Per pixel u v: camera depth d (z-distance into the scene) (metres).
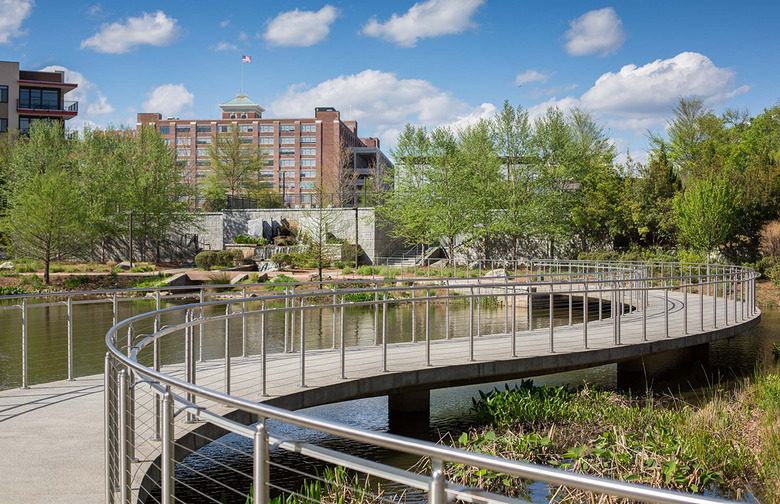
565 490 5.58
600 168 39.16
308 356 9.20
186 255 45.69
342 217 42.06
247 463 6.98
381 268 35.38
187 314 6.19
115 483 3.67
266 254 40.62
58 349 12.50
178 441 5.18
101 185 41.72
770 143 48.88
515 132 37.31
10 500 3.86
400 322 17.73
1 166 44.59
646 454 6.09
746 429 7.41
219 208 50.16
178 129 99.19
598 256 34.19
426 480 1.84
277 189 86.50
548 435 7.09
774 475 5.85
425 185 36.62
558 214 37.25
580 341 10.36
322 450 2.14
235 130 67.62
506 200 36.94
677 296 19.50
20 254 32.41
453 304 22.23
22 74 58.66
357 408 9.27
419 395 8.59
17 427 5.48
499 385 10.74
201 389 2.53
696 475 5.84
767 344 14.36
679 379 10.93
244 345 9.21
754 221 30.31
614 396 9.02
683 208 30.20
